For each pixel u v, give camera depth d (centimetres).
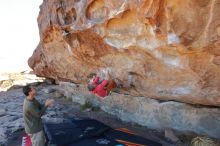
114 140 638
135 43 533
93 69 770
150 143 615
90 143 625
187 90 550
